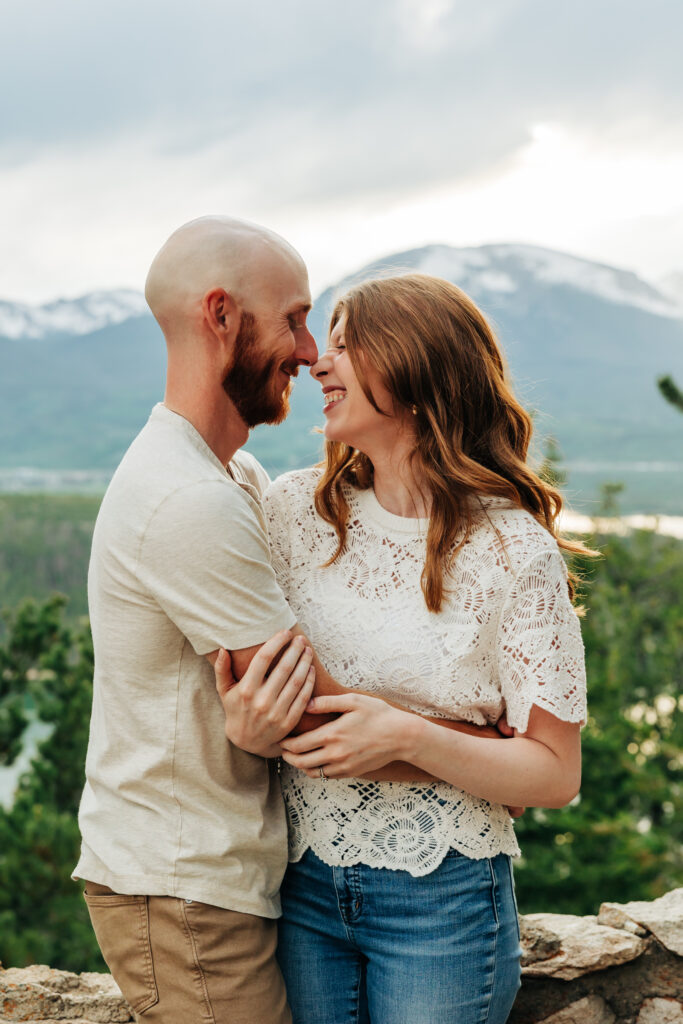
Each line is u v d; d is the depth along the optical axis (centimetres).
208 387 156
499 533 158
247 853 150
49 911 1094
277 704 143
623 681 1456
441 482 159
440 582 158
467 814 157
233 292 152
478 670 157
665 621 1570
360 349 164
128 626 148
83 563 6800
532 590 154
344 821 158
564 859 1177
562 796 153
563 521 174
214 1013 145
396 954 155
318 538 174
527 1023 196
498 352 174
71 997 188
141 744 148
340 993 163
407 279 171
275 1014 152
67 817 1135
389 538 168
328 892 160
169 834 145
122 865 146
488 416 169
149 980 146
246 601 144
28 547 6731
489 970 155
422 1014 152
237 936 146
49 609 1221
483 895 157
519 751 151
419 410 164
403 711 148
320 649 165
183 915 143
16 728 1164
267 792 157
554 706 149
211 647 143
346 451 176
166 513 143
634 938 194
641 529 1630
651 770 1323
